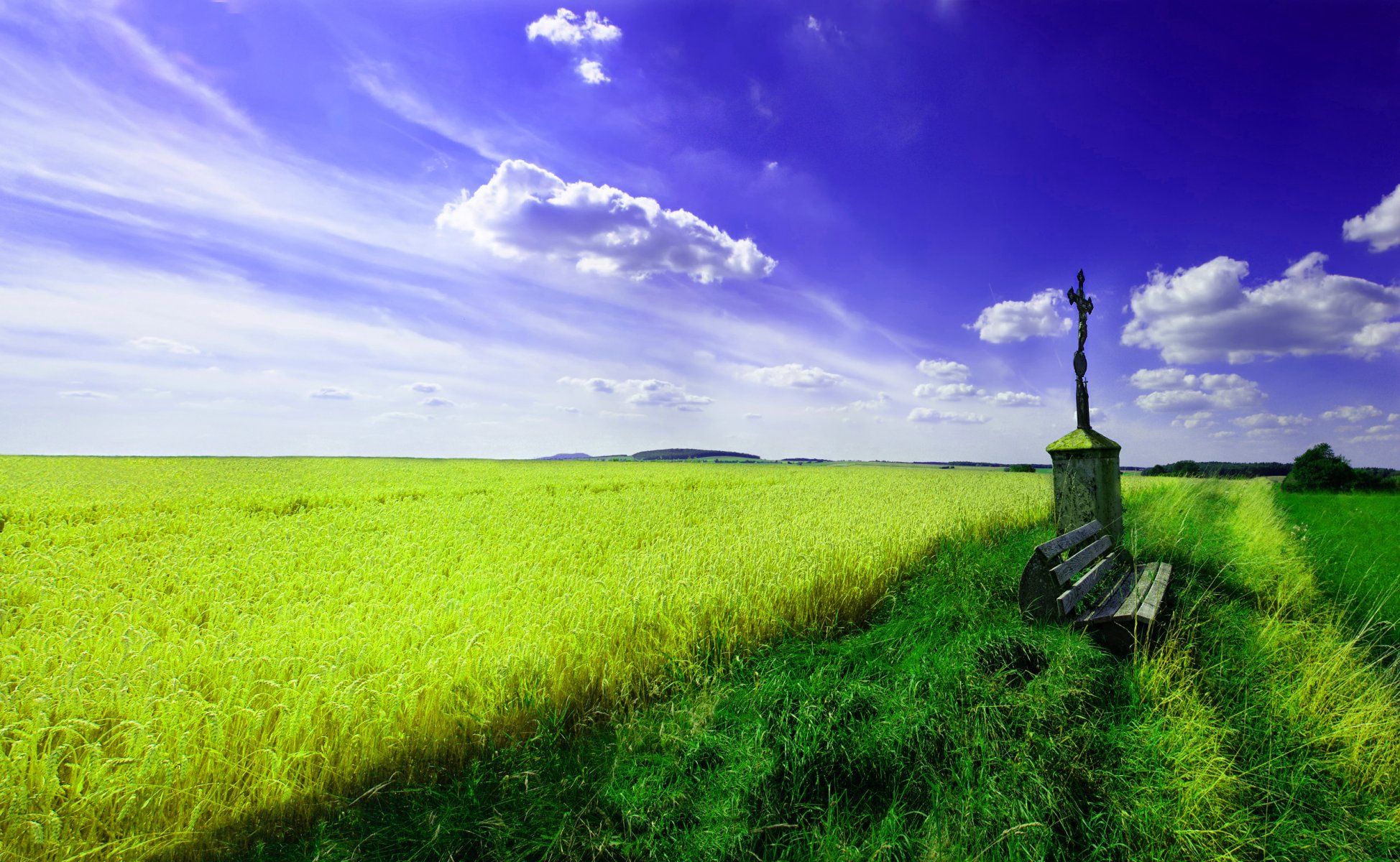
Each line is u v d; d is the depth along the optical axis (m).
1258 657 4.55
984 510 13.05
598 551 9.08
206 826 3.01
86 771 2.94
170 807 3.03
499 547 9.10
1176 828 2.97
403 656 4.44
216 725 3.21
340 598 6.17
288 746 3.34
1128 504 13.80
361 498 17.86
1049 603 5.03
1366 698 3.86
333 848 2.90
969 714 3.76
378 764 3.47
